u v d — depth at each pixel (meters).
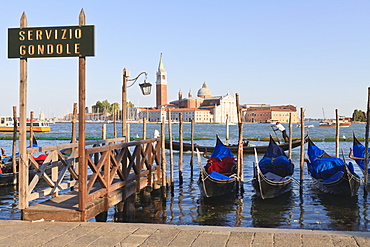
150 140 13.84
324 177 16.08
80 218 8.06
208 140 58.00
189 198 14.94
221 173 16.64
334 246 5.49
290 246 5.51
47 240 5.94
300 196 15.16
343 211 12.87
